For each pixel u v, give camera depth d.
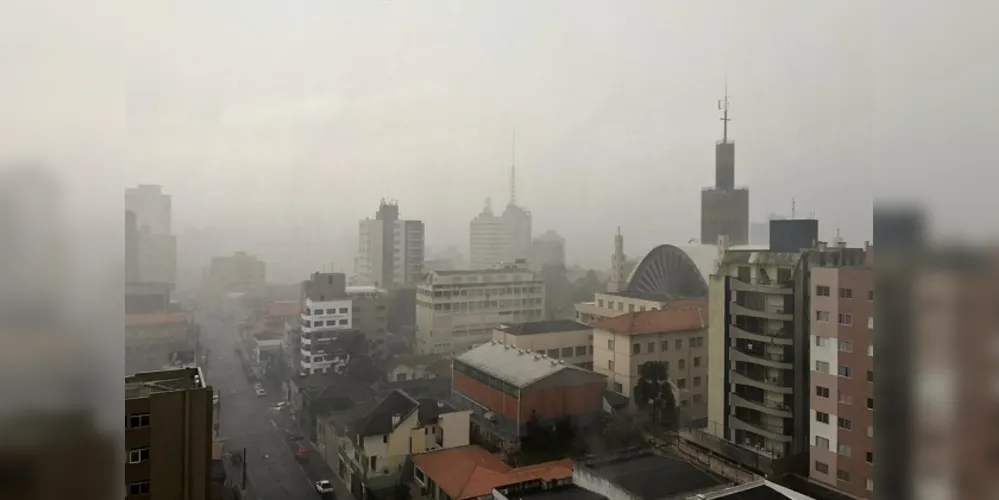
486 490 62.28
